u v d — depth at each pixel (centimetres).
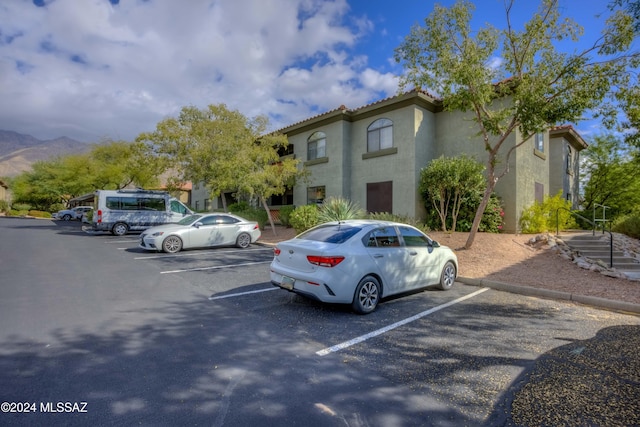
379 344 439
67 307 565
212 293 677
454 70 893
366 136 1723
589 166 2264
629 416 288
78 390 317
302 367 372
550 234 1219
